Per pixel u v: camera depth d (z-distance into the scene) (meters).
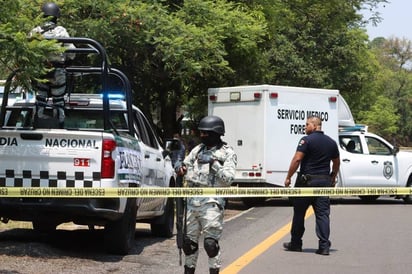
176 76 24.41
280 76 44.78
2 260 11.16
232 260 12.48
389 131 114.94
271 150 24.14
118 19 21.59
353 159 25.72
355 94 51.00
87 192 11.12
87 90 24.14
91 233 15.59
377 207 23.80
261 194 11.90
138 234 16.34
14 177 11.68
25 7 13.51
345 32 47.06
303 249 13.97
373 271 11.62
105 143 11.55
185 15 23.42
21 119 13.68
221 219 9.43
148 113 27.06
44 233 15.18
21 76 11.78
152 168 14.37
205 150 9.64
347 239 15.45
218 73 25.78
